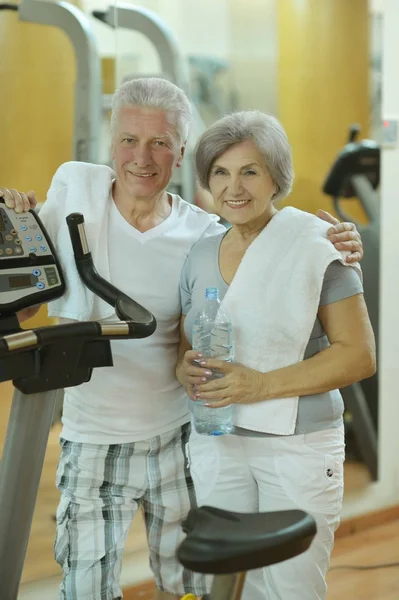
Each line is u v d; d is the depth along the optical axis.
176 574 1.98
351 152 3.53
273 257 1.75
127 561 2.90
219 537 1.13
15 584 1.76
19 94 2.90
